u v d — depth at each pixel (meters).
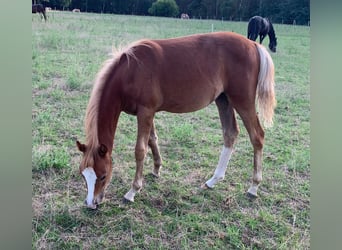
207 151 3.05
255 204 2.58
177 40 2.52
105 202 2.48
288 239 2.34
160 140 3.13
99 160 2.16
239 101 2.58
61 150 2.74
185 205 2.53
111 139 2.40
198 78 2.49
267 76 2.61
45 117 2.96
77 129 2.96
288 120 3.33
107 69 2.38
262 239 2.34
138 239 2.27
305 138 3.15
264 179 2.79
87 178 2.14
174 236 2.30
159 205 2.51
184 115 3.51
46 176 2.56
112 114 2.38
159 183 2.71
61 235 2.24
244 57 2.54
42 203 2.40
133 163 2.85
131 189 2.51
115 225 2.33
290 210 2.54
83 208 2.40
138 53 2.39
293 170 2.85
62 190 2.52
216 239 2.31
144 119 2.43
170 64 2.43
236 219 2.45
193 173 2.83
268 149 3.05
